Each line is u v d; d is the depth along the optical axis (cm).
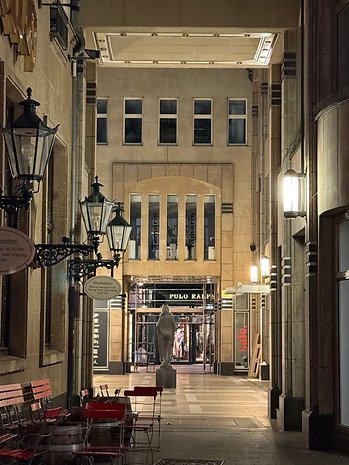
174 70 4625
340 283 1833
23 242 1053
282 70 2414
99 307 4516
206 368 5016
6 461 1232
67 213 2172
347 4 1856
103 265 1766
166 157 4600
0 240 1052
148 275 4562
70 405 1756
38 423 1359
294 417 2198
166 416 2511
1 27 1434
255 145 4531
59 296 2117
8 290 1675
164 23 2319
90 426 1424
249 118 4622
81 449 1316
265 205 3953
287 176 1955
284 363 2252
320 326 1847
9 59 1498
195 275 4572
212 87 4628
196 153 4600
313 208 1886
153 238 4597
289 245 2280
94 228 1638
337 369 1830
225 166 4594
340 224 1845
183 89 4628
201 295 4909
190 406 2831
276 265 2500
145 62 2667
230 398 3148
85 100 2489
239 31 2353
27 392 1576
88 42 2461
